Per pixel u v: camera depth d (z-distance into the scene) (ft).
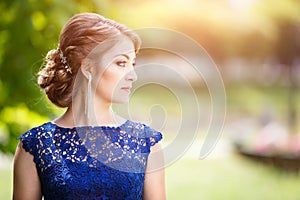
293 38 72.95
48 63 8.86
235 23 53.52
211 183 38.63
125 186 8.48
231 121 68.23
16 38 15.25
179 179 39.63
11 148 14.92
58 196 8.47
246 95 82.12
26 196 8.69
